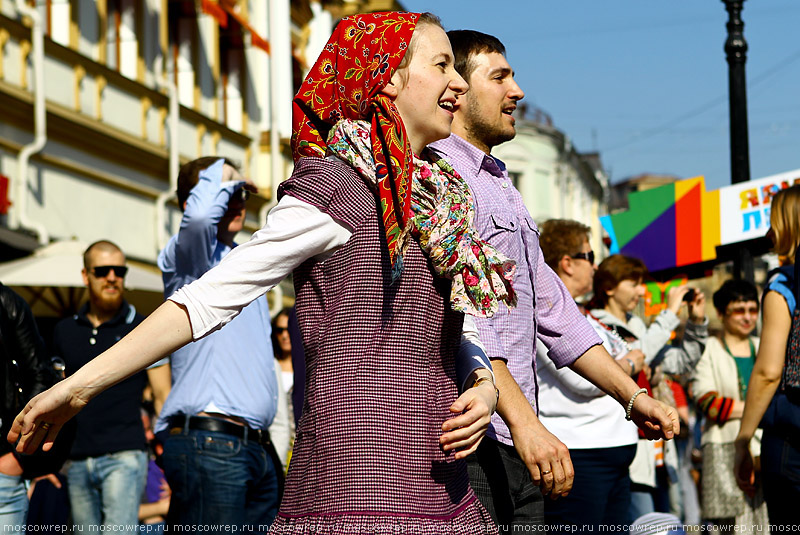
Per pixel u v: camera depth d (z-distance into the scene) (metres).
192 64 18.48
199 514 4.75
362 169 2.50
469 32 4.07
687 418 8.66
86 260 6.44
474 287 2.53
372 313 2.46
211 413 4.79
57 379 4.84
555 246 6.04
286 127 21.56
